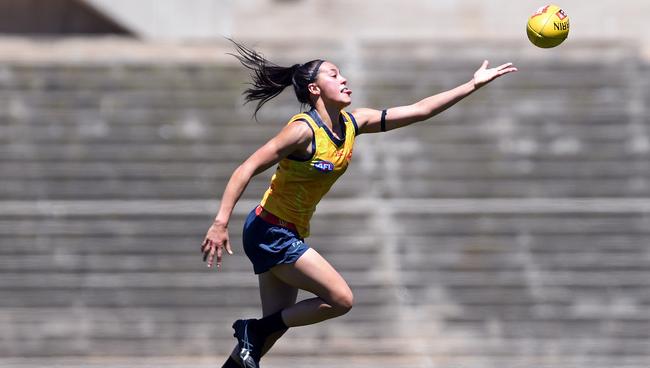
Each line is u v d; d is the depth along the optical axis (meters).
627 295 40.12
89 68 50.84
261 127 48.62
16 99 49.25
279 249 18.98
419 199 44.84
